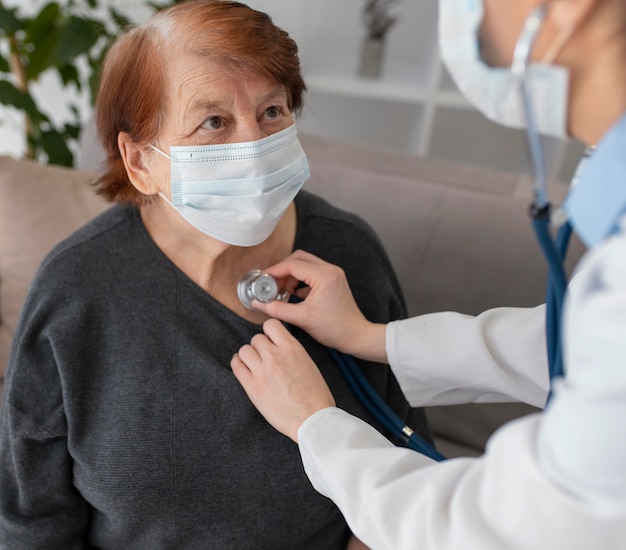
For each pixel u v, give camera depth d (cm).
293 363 79
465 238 126
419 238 129
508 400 90
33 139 204
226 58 73
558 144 221
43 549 92
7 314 134
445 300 129
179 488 86
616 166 44
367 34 223
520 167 265
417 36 246
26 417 87
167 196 83
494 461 46
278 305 89
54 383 88
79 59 231
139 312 86
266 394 78
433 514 51
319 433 70
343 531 104
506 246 124
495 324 87
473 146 267
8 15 172
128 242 88
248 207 81
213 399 86
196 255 87
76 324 84
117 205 93
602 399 38
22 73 193
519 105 48
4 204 129
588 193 46
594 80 45
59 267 86
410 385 92
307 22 235
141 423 85
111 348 86
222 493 88
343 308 89
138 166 84
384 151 151
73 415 85
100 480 86
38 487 89
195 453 86
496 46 48
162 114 77
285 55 78
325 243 99
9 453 89
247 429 86
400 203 131
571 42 44
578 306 41
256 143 78
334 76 226
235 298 91
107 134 84
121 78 77
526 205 127
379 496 57
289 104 85
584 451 39
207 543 91
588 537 41
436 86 213
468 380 87
